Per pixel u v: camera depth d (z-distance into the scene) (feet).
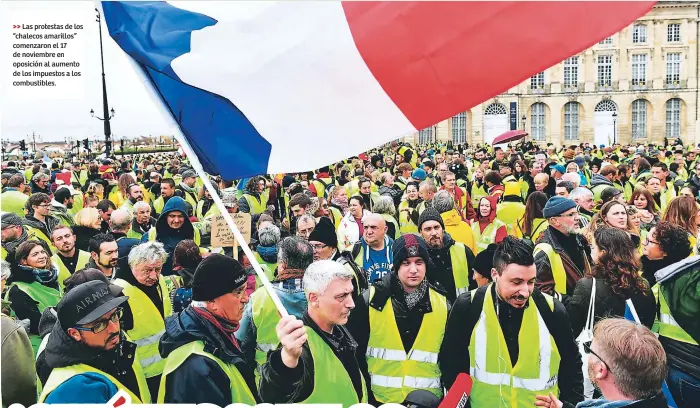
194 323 12.17
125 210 25.41
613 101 229.04
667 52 225.97
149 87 11.43
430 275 19.40
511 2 9.37
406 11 9.91
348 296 12.83
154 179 53.72
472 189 47.88
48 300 18.34
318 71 10.55
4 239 21.18
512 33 9.39
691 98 225.56
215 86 10.93
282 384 11.25
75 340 11.59
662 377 9.00
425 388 14.82
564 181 29.04
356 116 10.51
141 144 116.47
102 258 19.10
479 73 9.66
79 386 11.32
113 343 11.86
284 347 10.79
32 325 18.01
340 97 10.53
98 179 45.68
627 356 8.95
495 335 14.07
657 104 227.40
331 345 12.98
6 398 11.53
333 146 10.82
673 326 14.99
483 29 9.47
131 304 16.14
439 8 9.87
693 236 20.07
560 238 18.74
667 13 223.92
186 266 18.20
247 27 10.82
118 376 12.19
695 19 223.30
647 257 17.02
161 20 11.11
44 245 18.71
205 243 27.63
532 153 102.22
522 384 13.97
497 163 55.67
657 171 39.65
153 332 16.42
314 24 10.53
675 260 16.47
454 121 232.73
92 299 11.59
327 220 19.42
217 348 12.07
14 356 11.66
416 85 10.00
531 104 232.12
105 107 46.98
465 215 38.45
